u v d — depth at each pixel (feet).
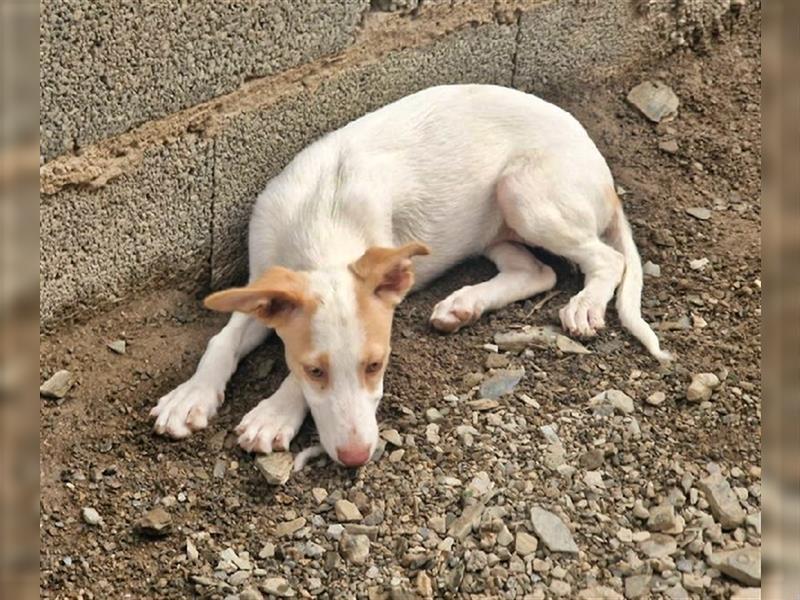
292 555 4.21
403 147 5.23
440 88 5.43
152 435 4.61
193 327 5.07
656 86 6.38
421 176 5.24
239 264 5.32
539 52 6.06
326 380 4.42
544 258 5.54
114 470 4.49
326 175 5.07
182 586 4.15
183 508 4.37
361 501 4.37
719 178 5.96
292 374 4.66
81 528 4.31
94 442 4.58
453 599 4.10
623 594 4.11
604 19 6.20
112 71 4.61
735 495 4.39
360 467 4.47
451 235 5.35
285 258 4.92
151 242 4.98
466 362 4.92
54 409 4.65
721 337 5.07
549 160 5.28
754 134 6.19
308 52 5.19
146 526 4.27
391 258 4.48
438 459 4.51
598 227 5.35
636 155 6.06
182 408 4.63
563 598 4.09
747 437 4.61
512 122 5.38
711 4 6.53
